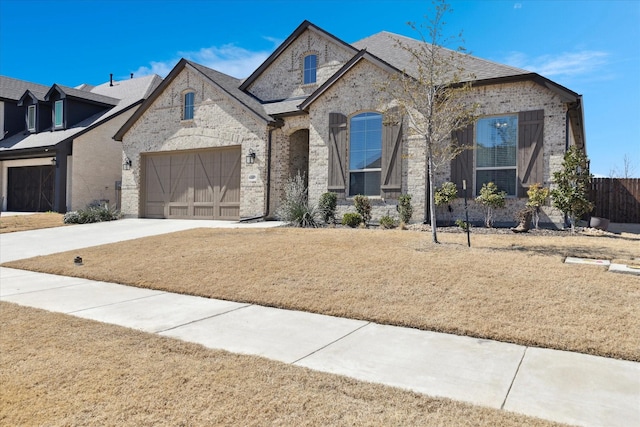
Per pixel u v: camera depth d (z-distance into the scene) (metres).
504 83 13.03
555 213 12.59
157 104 19.88
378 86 11.92
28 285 8.15
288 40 18.75
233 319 5.88
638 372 4.00
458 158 13.54
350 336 5.13
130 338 4.96
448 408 3.28
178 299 7.04
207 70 19.92
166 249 10.91
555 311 5.52
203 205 18.81
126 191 20.62
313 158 15.77
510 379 3.87
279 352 4.60
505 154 13.18
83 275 8.85
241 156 17.67
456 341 4.91
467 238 10.28
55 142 22.11
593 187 18.34
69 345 4.68
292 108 17.50
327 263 8.49
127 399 3.40
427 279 7.09
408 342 4.90
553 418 3.16
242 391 3.55
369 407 3.29
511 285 6.58
